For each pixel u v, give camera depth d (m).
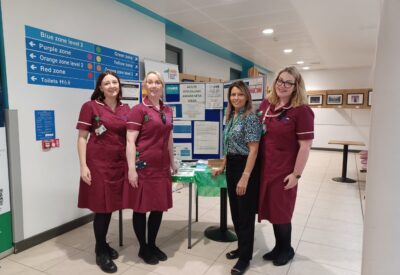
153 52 4.20
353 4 3.68
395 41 1.00
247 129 2.06
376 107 1.06
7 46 2.35
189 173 2.47
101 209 2.17
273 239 2.82
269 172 2.12
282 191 2.12
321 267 2.32
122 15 3.60
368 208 1.11
